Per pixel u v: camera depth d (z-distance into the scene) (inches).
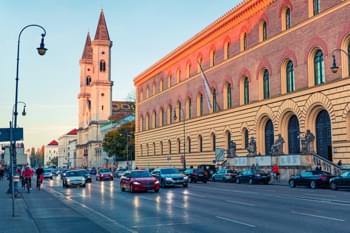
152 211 747.4
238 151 2162.9
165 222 603.2
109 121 5659.5
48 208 844.6
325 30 1571.1
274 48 1886.1
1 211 778.8
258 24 2021.4
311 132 1658.5
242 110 2133.4
